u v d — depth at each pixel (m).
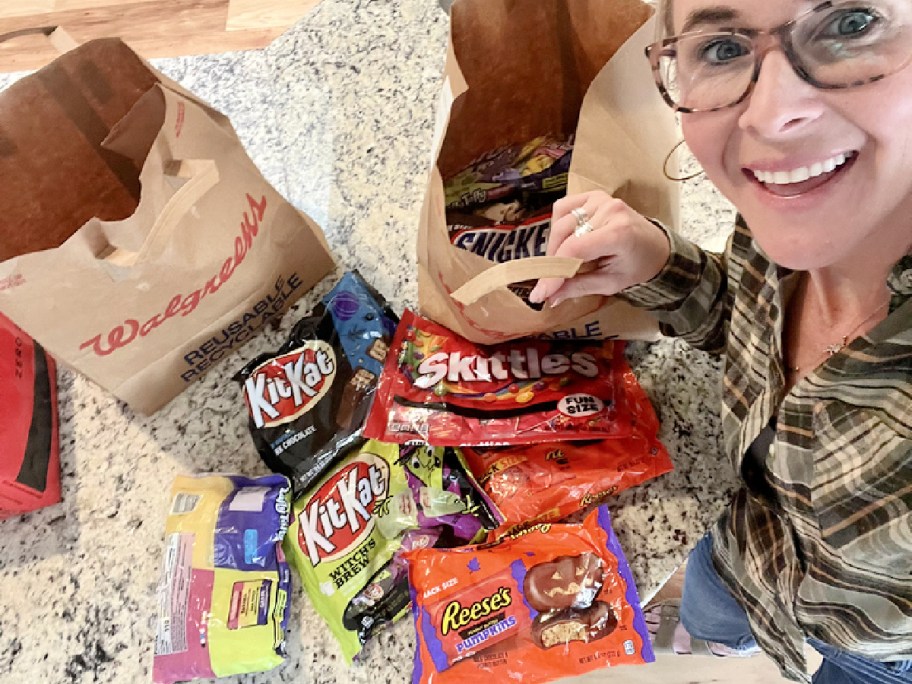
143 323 0.75
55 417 0.90
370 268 0.94
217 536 0.78
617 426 0.79
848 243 0.44
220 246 0.75
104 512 0.86
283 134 1.03
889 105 0.38
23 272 0.61
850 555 0.55
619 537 0.78
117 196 0.87
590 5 0.73
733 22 0.40
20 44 1.64
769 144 0.42
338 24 1.08
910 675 0.74
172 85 0.67
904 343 0.45
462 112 0.81
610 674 1.35
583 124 0.69
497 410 0.79
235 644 0.75
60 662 0.79
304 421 0.82
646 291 0.71
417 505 0.79
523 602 0.74
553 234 0.69
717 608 0.93
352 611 0.76
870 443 0.49
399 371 0.82
